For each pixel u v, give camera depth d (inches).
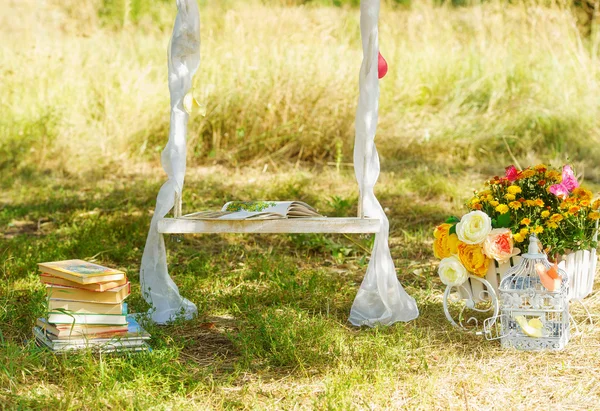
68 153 352.2
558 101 370.3
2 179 324.8
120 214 264.1
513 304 147.9
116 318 146.3
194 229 157.1
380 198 288.0
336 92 363.9
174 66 161.5
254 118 364.8
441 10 475.2
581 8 451.8
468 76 405.1
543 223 157.6
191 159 363.9
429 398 126.3
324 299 179.6
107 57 399.9
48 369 136.3
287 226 156.3
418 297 179.9
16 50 390.0
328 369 136.9
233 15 405.4
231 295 180.9
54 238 230.2
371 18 157.4
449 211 268.2
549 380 134.1
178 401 125.0
